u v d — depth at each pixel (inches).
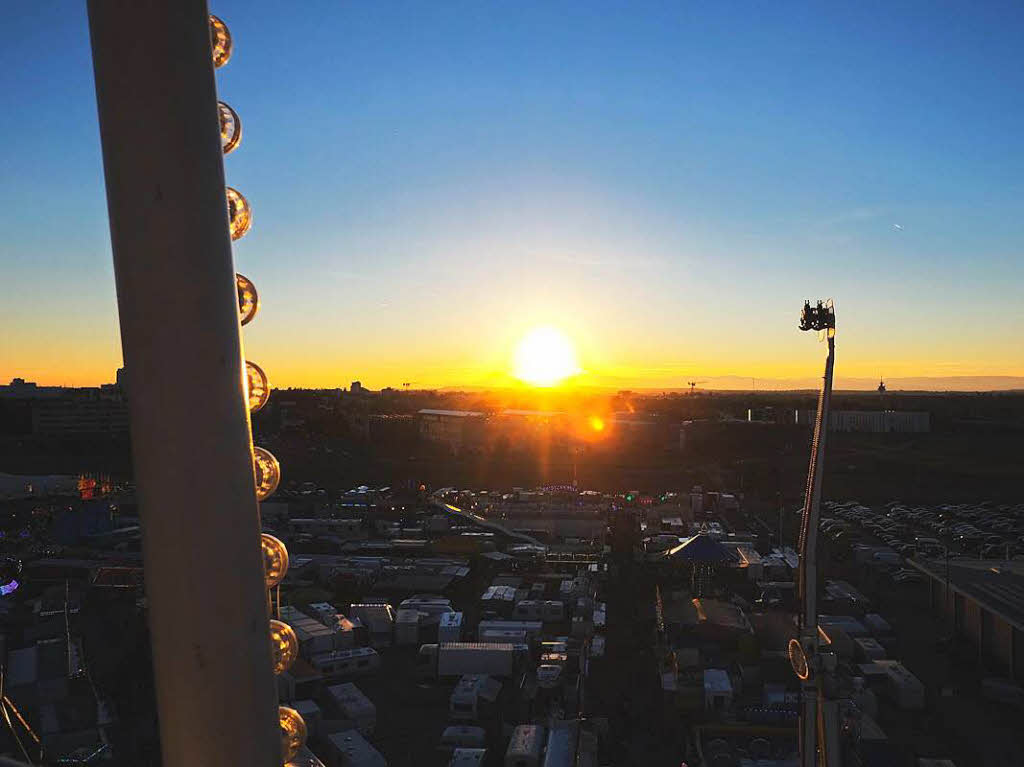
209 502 52.9
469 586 1439.5
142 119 50.6
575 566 1568.7
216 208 53.8
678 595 1244.5
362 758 769.6
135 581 1268.5
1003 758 786.2
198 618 53.1
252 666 55.2
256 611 55.7
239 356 55.5
